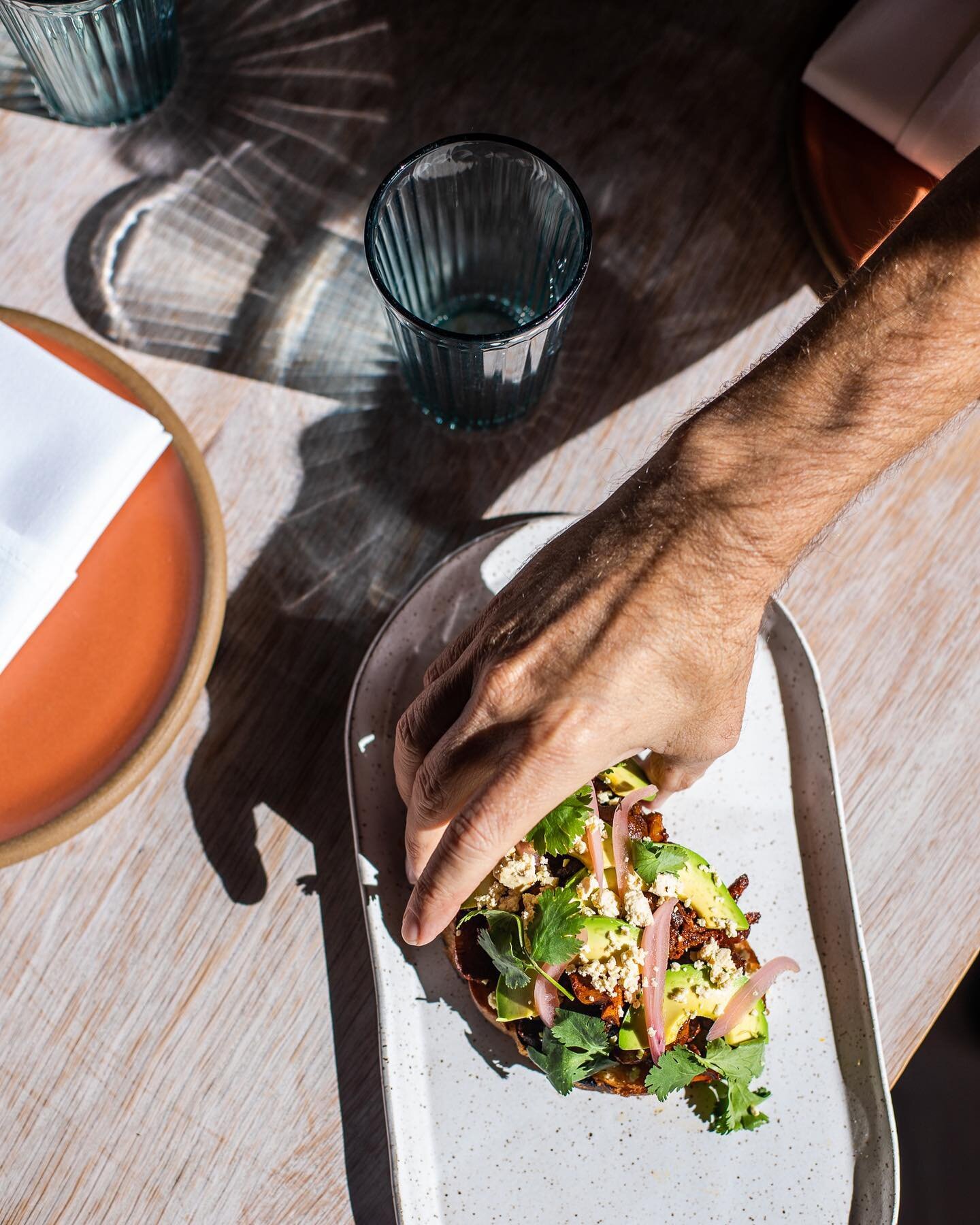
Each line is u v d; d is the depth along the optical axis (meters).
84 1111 0.76
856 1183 0.71
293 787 0.82
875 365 0.54
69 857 0.80
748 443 0.57
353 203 0.94
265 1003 0.78
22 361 0.78
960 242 0.52
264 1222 0.74
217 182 0.94
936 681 0.85
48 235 0.92
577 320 0.92
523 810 0.58
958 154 0.86
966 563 0.87
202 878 0.80
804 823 0.78
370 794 0.75
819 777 0.77
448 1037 0.73
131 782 0.74
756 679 0.79
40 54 0.85
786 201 0.93
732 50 0.97
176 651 0.78
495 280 0.91
